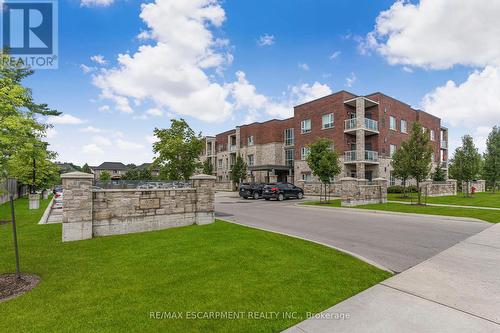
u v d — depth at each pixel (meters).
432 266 5.59
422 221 11.73
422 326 3.33
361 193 18.62
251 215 14.02
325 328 3.30
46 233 8.84
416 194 26.69
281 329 3.29
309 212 15.35
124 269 5.30
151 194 9.64
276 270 5.19
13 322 3.38
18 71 16.12
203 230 9.19
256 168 36.47
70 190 7.96
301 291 4.29
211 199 11.01
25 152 8.58
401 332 3.21
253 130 42.78
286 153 39.31
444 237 8.41
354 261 5.76
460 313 3.64
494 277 4.96
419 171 18.53
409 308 3.78
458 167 24.95
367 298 4.08
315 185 30.20
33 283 4.68
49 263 5.71
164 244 7.26
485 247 7.16
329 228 10.05
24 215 13.50
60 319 3.45
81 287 4.45
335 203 19.91
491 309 3.75
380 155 29.66
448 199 22.23
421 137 18.95
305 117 34.25
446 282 4.72
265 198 24.88
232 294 4.18
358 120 28.19
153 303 3.89
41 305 3.83
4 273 5.13
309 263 5.61
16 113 7.68
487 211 14.14
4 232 9.07
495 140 33.41
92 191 8.49
